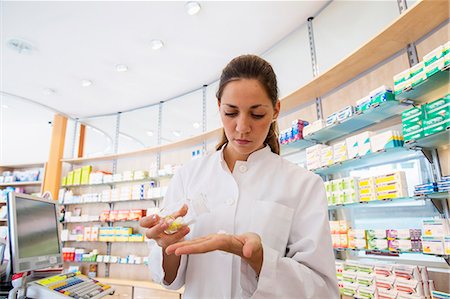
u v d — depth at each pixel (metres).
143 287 3.03
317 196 0.80
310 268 0.68
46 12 2.50
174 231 0.69
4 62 3.18
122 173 3.96
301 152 2.51
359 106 1.81
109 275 3.62
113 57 3.11
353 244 1.75
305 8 2.48
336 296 0.68
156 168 3.63
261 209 0.78
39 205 1.48
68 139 4.74
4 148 5.29
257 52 3.04
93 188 4.14
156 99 4.02
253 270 0.70
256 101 0.70
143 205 3.65
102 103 4.13
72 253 3.73
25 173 4.42
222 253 0.77
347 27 2.37
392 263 1.63
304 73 2.83
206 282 0.77
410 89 1.51
